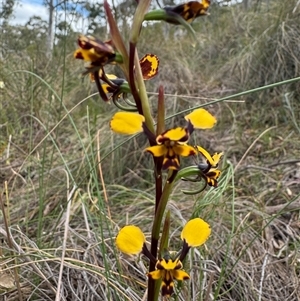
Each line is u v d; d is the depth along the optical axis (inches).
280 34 16.0
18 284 6.1
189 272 6.6
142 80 3.5
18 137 13.7
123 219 9.1
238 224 8.5
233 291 7.1
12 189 10.4
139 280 7.0
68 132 14.1
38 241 7.4
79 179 10.6
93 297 6.6
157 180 3.7
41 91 15.6
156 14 3.4
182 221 8.1
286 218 9.2
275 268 7.7
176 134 3.2
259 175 10.9
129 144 12.4
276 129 13.6
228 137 13.5
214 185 3.8
